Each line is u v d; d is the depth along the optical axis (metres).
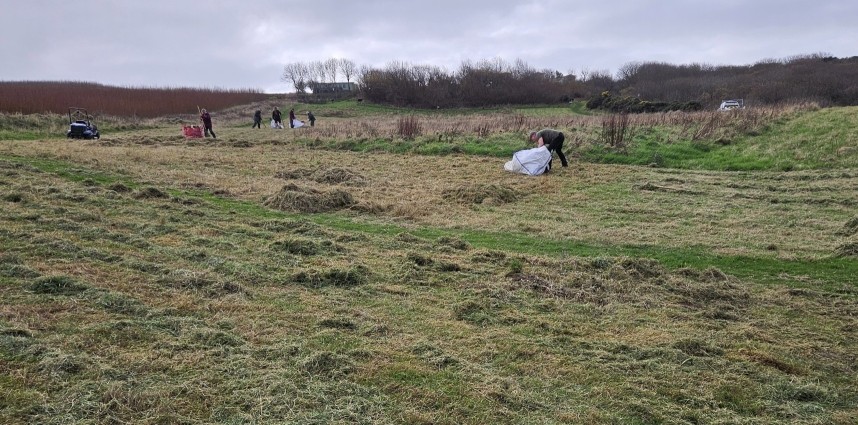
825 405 4.68
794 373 5.17
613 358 5.27
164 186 12.07
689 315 6.35
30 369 4.34
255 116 31.67
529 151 15.70
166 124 34.03
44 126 25.27
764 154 16.72
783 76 57.19
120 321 5.25
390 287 6.76
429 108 53.06
